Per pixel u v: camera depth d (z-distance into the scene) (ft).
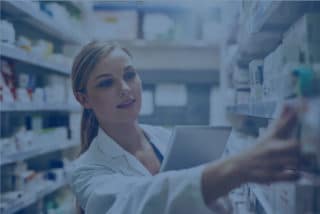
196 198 2.23
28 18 9.32
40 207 9.74
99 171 3.94
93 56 3.85
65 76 11.50
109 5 13.88
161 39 13.97
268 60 3.64
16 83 8.42
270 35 4.26
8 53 7.25
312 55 2.64
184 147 3.37
